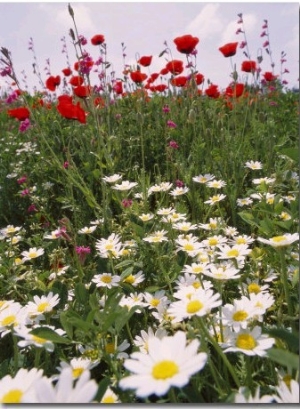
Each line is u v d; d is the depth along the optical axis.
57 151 0.89
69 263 0.51
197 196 0.65
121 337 0.36
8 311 0.34
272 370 0.28
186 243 0.45
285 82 1.49
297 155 0.38
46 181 0.82
